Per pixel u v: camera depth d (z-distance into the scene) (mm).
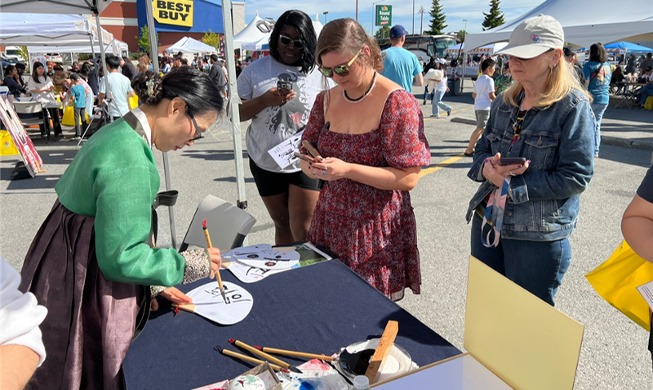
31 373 761
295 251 1906
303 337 1318
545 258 1852
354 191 1802
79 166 1217
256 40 15734
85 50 14852
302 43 2572
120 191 1141
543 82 1739
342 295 1540
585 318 2859
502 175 1759
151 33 2713
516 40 1747
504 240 1929
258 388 1021
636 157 7168
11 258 3857
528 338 964
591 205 4855
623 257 1488
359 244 1810
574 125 1680
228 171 6625
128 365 1208
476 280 1090
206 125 1343
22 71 13836
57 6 4645
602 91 6852
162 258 1238
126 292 1282
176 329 1369
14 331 746
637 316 1496
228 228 2178
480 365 1101
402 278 1909
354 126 1807
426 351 1239
